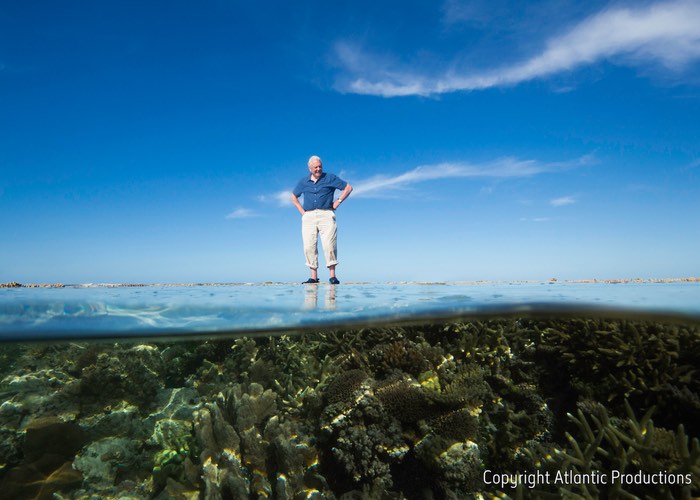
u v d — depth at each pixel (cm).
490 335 272
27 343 256
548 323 265
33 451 222
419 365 247
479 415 225
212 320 231
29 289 405
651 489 164
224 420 224
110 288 441
